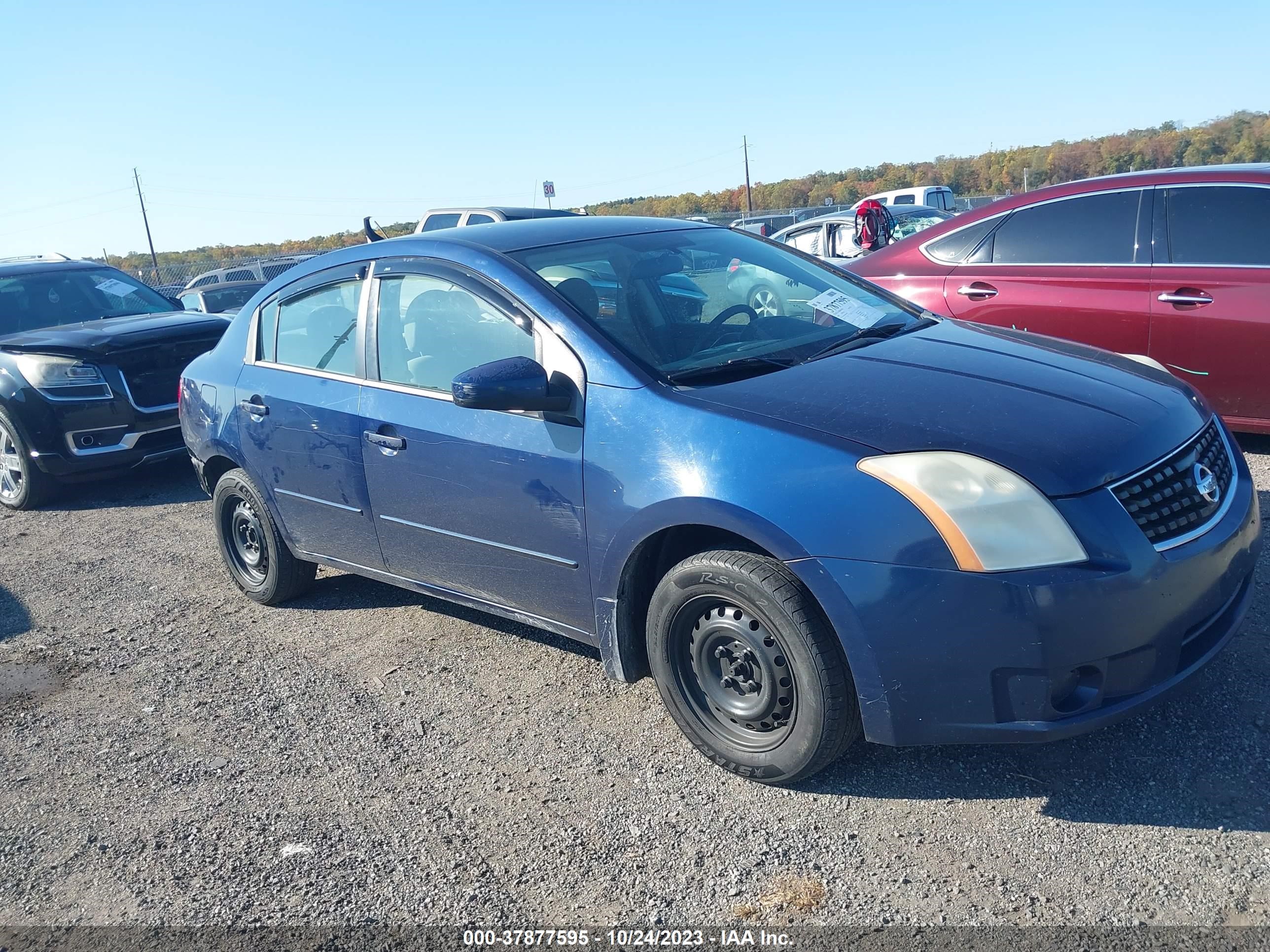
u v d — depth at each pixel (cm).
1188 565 262
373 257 408
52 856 302
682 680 312
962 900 246
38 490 708
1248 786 275
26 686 424
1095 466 261
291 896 274
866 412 283
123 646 457
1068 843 262
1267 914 230
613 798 304
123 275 877
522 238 384
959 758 305
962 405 285
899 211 1747
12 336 759
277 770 338
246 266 2002
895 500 260
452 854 285
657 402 304
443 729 355
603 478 311
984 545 252
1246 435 589
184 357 721
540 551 339
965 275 605
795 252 437
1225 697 318
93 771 349
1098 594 248
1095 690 256
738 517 278
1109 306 550
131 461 701
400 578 409
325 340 420
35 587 548
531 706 365
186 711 388
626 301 347
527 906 261
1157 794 277
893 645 261
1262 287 503
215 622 476
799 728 283
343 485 407
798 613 273
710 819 289
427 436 363
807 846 273
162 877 287
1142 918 233
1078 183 579
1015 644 251
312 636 448
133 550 597
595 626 335
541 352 335
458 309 365
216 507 490
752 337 350
